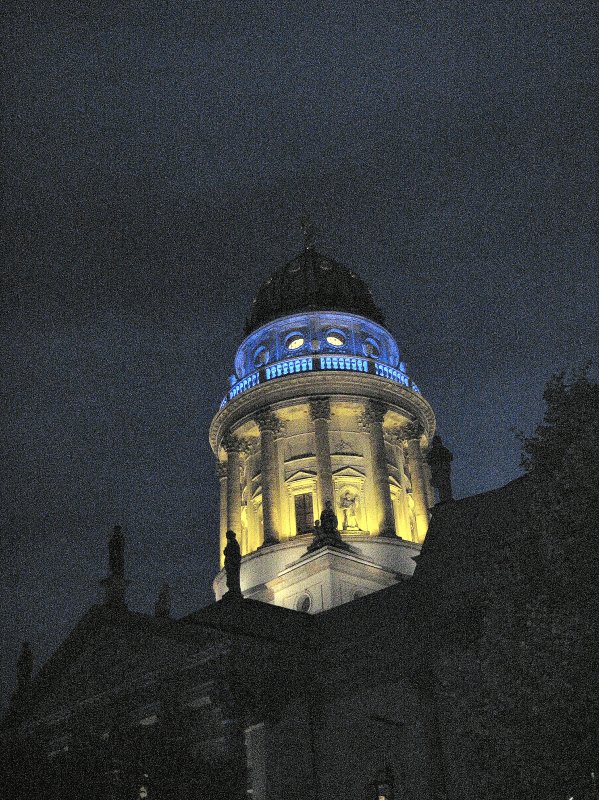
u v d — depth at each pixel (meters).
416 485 75.19
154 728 46.00
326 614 53.19
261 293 85.69
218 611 56.69
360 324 80.06
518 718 29.34
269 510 71.06
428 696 43.47
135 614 52.75
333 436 74.12
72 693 53.94
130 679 51.06
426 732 42.69
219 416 79.00
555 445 33.62
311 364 75.44
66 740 52.81
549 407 34.38
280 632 51.88
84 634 55.03
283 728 46.53
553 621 29.67
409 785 42.78
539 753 28.59
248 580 69.19
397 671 45.56
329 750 46.19
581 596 30.20
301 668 48.41
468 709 31.84
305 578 65.69
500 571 33.16
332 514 67.00
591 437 31.98
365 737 45.34
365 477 72.69
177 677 48.72
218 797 43.44
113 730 47.06
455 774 41.25
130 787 44.19
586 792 28.00
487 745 30.47
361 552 67.69
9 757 46.12
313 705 47.69
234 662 46.50
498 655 30.94
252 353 81.06
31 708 55.66
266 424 74.31
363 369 76.00
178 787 43.69
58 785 44.97
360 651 47.56
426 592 47.09
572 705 28.30
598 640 28.94
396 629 46.94
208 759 44.91
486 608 40.19
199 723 46.62
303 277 83.75
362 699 46.38
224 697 45.72
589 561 30.44
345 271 85.62
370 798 41.94
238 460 77.31
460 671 34.28
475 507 50.62
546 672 29.03
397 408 76.38
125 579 56.75
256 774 44.88
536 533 33.06
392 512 71.00
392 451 76.25
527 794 29.08
